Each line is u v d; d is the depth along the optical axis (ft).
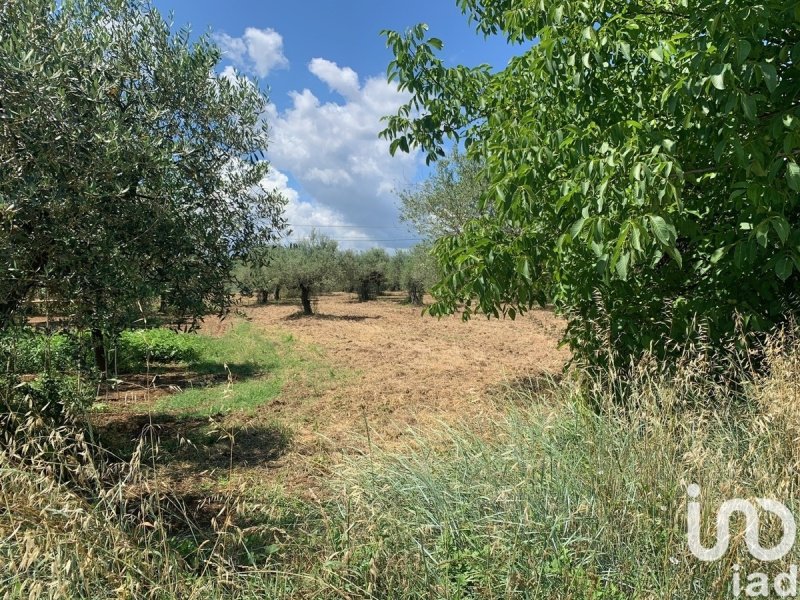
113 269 13.32
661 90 11.41
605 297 12.05
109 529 7.00
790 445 8.25
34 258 12.46
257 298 101.96
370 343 45.03
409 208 52.75
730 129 8.61
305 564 7.59
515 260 12.04
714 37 8.45
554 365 31.91
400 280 97.76
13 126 10.86
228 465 15.93
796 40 9.37
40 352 18.06
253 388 27.43
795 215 10.93
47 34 12.63
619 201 9.58
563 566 7.15
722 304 11.48
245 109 18.01
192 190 16.75
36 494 6.98
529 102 13.71
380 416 21.49
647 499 7.80
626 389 11.14
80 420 14.26
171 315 17.58
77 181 11.89
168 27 16.72
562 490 8.59
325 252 82.53
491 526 7.89
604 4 10.48
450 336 49.03
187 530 11.11
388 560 6.92
